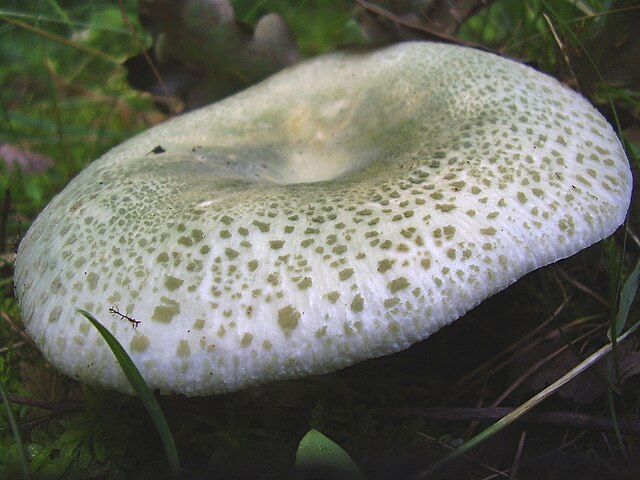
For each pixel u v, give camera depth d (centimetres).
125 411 11
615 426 10
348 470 9
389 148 12
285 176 13
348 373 12
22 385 13
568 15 15
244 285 9
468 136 11
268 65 17
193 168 12
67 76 24
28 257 11
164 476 11
